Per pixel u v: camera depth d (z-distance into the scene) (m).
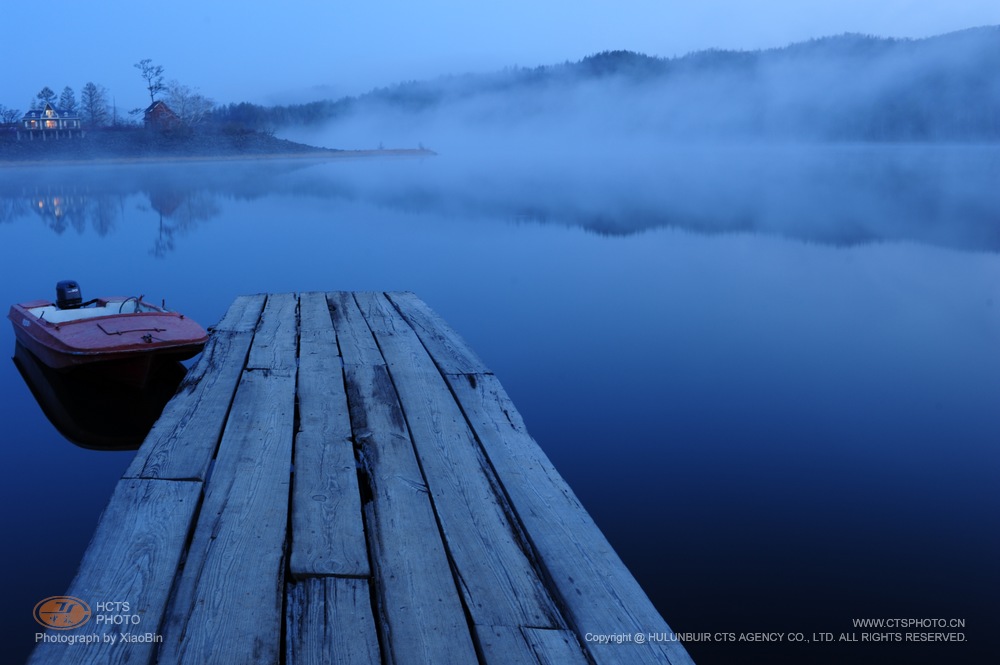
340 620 2.03
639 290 9.72
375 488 2.85
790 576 3.16
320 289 10.34
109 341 6.13
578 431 4.90
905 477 4.17
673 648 1.96
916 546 3.42
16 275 12.10
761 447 4.62
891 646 2.66
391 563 2.32
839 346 6.96
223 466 3.02
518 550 2.42
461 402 3.88
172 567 2.27
